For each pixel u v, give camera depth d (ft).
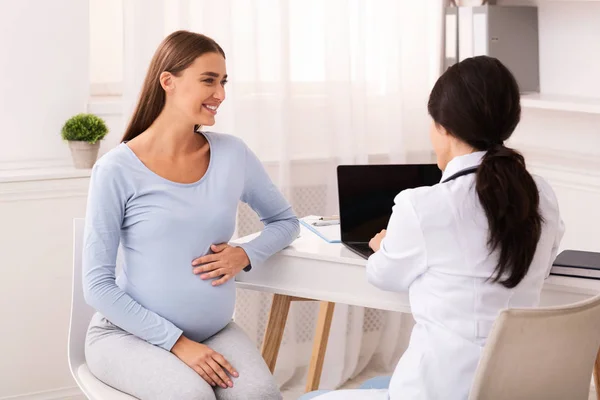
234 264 8.22
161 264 7.95
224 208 8.22
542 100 12.15
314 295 8.42
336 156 13.07
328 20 12.63
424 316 6.67
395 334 13.65
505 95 6.59
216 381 7.70
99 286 7.82
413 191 6.69
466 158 6.68
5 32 11.18
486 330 6.49
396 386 6.66
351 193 8.77
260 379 7.79
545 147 13.15
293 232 8.73
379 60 13.26
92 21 12.57
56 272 11.64
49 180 11.32
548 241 6.84
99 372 7.92
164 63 8.04
